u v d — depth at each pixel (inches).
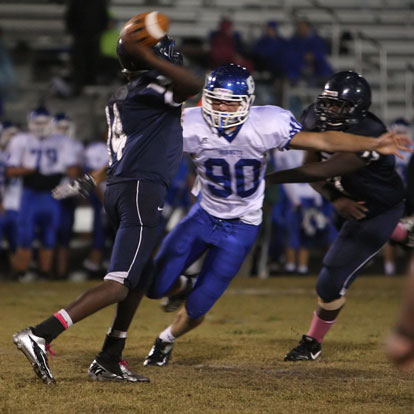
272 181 703.7
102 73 2183.8
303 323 1003.3
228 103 649.6
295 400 567.8
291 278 1619.1
